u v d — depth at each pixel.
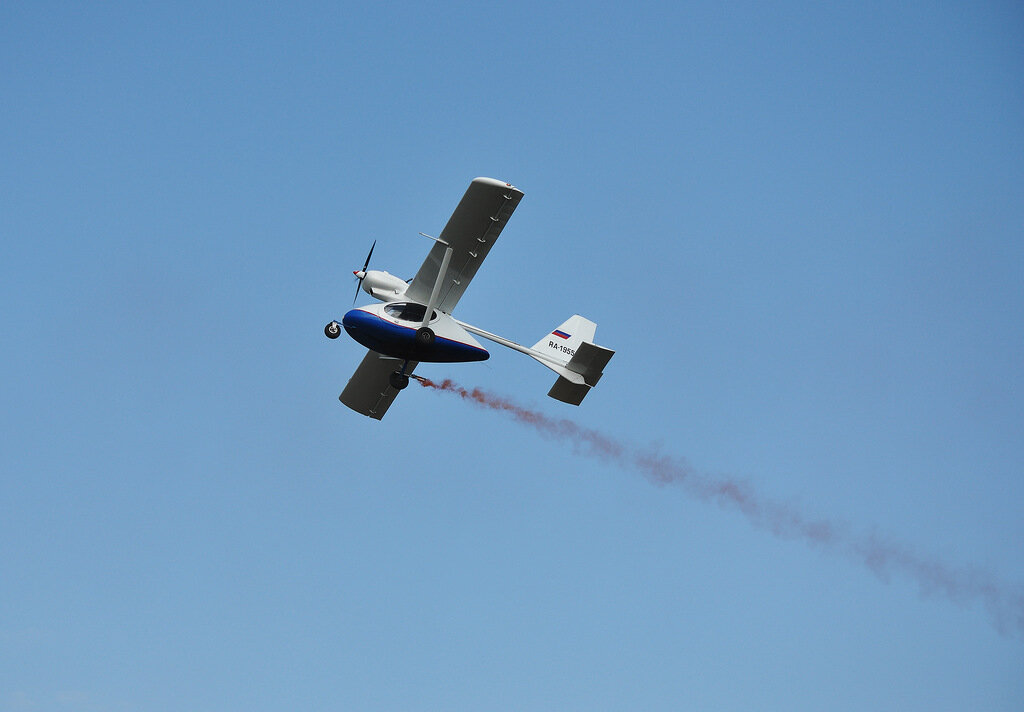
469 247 75.81
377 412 91.75
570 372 81.50
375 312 75.12
